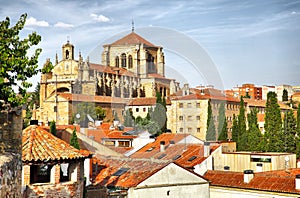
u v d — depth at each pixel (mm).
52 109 96875
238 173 39375
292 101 184625
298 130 82438
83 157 20000
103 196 20422
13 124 15195
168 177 29766
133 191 23156
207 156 38438
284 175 38750
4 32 15672
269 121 82375
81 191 19984
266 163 44719
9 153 14859
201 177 33812
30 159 18781
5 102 15094
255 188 36188
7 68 14977
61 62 130000
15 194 14484
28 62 15461
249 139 73625
